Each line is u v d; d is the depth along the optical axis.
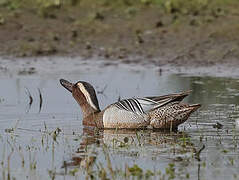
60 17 43.41
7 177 17.67
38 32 40.84
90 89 24.62
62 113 25.42
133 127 23.56
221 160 18.86
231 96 27.58
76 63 35.41
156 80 31.11
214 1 44.66
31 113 25.31
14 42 39.22
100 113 24.02
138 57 36.44
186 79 31.28
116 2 45.81
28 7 44.88
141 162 18.84
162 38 39.28
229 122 23.45
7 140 21.42
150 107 23.44
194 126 23.20
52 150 20.20
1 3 45.12
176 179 17.27
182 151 19.89
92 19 42.81
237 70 33.16
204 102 26.56
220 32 39.28
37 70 33.78
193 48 37.28
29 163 19.00
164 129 23.44
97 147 20.67
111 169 17.56
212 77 31.67
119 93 28.61
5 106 26.41
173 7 43.47
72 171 18.03
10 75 32.69
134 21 42.38
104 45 38.78
